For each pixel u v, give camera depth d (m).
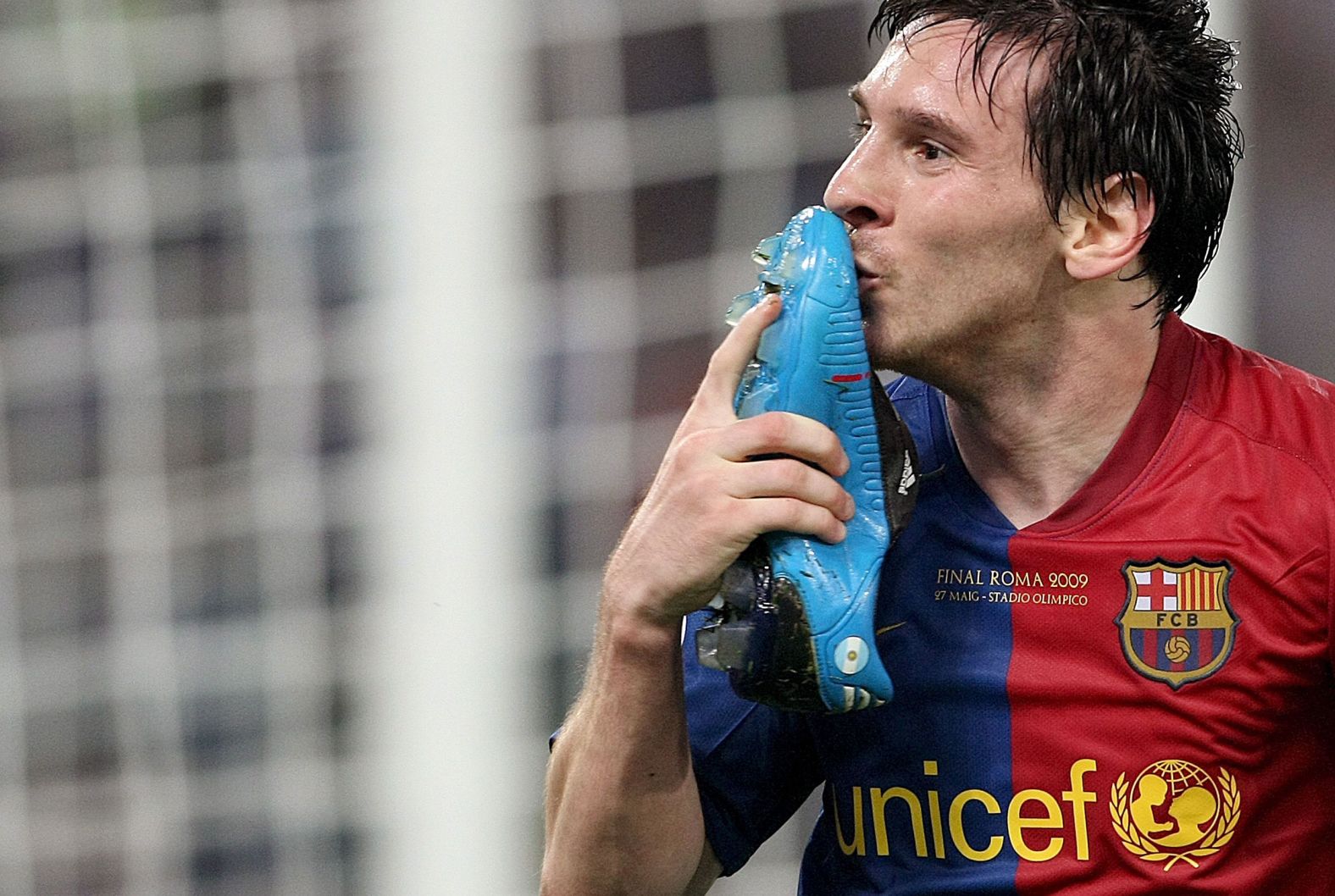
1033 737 6.45
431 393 15.61
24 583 16.39
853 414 6.21
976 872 6.51
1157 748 6.35
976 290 6.32
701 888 7.20
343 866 15.57
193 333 16.25
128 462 16.34
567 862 6.79
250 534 16.00
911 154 6.37
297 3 16.06
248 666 15.99
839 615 6.05
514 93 15.81
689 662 7.16
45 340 16.48
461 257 15.69
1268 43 14.51
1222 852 6.36
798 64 15.86
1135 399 6.56
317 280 15.98
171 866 16.05
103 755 16.19
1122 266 6.36
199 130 16.31
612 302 15.73
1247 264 14.45
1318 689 6.36
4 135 17.23
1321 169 14.48
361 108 15.92
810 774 7.13
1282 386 6.59
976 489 6.68
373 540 15.66
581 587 15.35
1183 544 6.36
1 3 16.47
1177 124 6.45
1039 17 6.28
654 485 6.45
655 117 15.84
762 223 15.88
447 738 15.27
